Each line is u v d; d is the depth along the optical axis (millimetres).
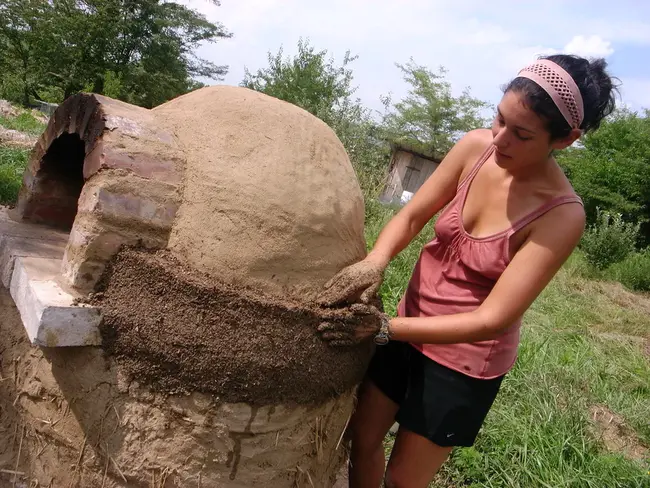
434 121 26500
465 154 2098
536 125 1660
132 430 1792
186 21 23938
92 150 1841
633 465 3742
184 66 25078
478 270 1940
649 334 8203
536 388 4387
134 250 1799
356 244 2166
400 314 2209
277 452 1917
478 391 2008
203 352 1754
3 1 22047
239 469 1866
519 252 1830
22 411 2061
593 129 1762
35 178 2455
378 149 8141
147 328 1752
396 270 5598
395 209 7969
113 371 1786
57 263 2027
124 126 1850
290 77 16531
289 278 1896
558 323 7438
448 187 2137
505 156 1772
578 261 13148
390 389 2188
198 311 1754
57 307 1674
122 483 1823
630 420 4789
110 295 1784
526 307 1808
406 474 2109
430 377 2031
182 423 1786
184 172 1894
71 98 2064
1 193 5594
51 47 22594
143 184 1804
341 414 2129
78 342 1728
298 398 1907
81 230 1776
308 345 1889
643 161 20188
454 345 1996
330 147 2150
